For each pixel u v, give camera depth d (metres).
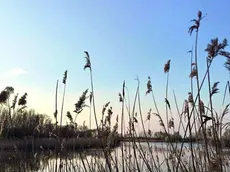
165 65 2.05
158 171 2.06
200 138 1.84
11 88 2.05
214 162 1.48
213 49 1.57
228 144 1.76
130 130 2.11
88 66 1.92
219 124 1.62
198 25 1.65
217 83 1.58
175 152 1.96
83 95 1.95
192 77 1.70
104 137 1.97
